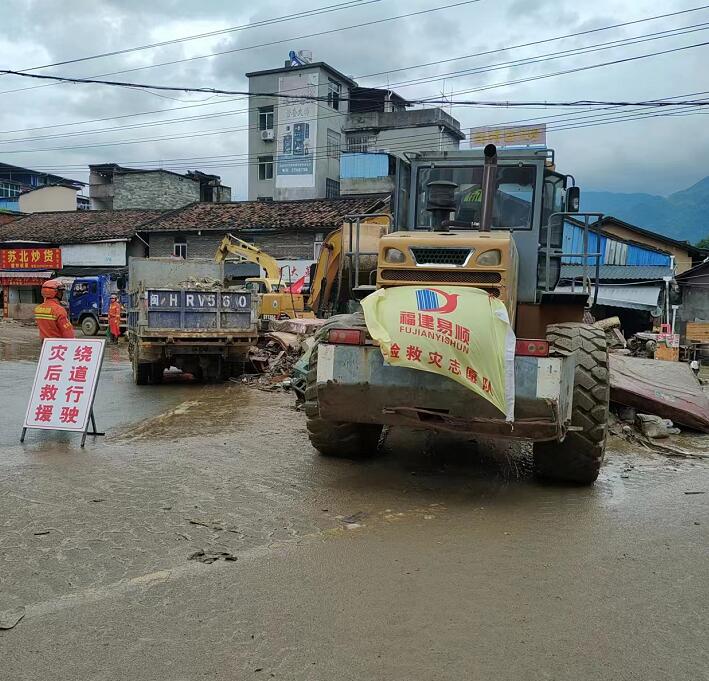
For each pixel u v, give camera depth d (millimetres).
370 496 5699
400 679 2990
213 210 36375
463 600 3770
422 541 4672
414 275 5883
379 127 48594
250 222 33250
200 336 12453
